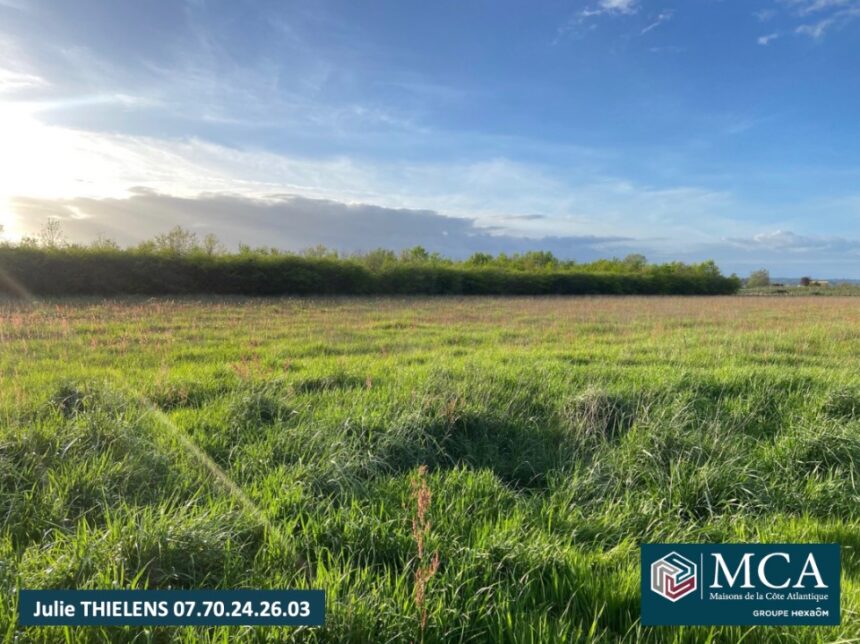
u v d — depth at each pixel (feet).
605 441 17.04
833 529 12.34
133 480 12.72
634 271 215.72
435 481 13.53
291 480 13.07
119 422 15.20
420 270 127.44
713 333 45.32
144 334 38.86
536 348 35.29
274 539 10.44
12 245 86.69
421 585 8.11
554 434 17.99
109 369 24.59
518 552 10.12
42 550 9.86
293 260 109.19
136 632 7.89
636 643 8.38
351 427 16.26
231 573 9.51
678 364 28.84
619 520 12.46
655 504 13.42
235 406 17.94
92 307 61.05
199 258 100.58
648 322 56.80
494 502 12.94
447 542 10.58
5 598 8.38
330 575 9.14
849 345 37.99
